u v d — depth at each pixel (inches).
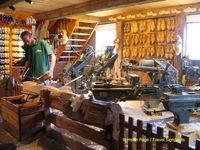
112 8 222.4
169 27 274.1
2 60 303.1
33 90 190.2
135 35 308.5
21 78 215.5
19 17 318.0
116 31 325.7
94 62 233.5
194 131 127.7
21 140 163.5
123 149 114.4
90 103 128.5
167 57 273.4
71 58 346.6
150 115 157.8
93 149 126.6
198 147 84.0
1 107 194.2
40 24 320.2
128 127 111.4
